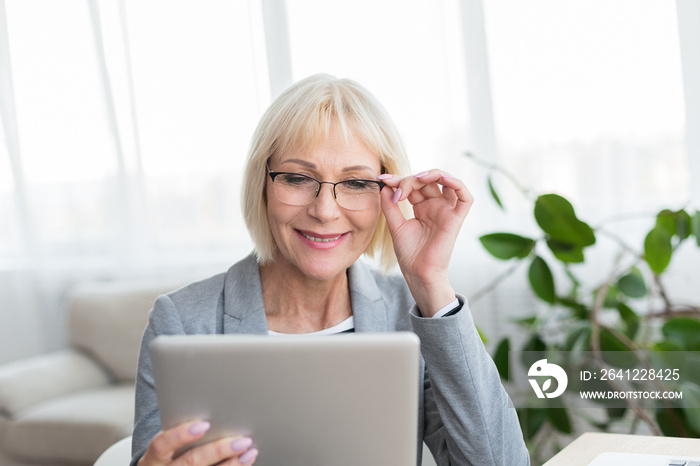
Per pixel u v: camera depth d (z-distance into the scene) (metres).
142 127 3.69
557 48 3.03
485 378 1.18
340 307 1.35
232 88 3.60
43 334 3.86
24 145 3.83
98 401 2.88
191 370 0.88
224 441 0.88
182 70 3.65
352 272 1.38
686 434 2.09
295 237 1.24
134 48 3.69
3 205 3.87
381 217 1.36
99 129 3.75
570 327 2.36
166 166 3.68
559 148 3.05
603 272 2.96
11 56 3.81
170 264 3.69
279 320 1.34
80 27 3.74
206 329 1.30
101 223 3.78
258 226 1.29
